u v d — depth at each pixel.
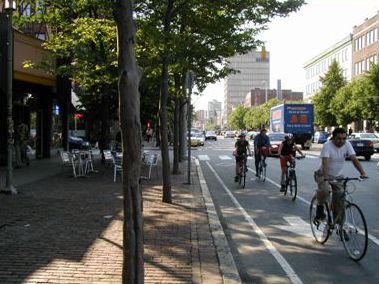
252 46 17.55
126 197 4.54
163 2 12.86
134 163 4.55
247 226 10.30
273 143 32.78
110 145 26.42
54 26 20.17
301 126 46.12
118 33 4.58
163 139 12.34
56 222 9.43
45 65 19.27
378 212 11.77
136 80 4.58
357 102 54.09
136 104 4.56
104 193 13.49
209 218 10.31
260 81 139.12
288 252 8.16
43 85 23.06
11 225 9.12
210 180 19.30
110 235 8.38
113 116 26.59
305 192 15.64
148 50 12.95
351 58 87.12
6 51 16.23
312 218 8.98
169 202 12.34
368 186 16.81
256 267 7.29
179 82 20.06
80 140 37.78
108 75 18.38
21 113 24.95
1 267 6.53
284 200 13.95
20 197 12.55
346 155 8.15
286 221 10.82
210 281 6.16
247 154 17.59
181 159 28.25
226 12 13.95
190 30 13.88
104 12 16.66
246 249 8.38
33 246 7.63
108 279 6.09
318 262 7.53
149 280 6.14
